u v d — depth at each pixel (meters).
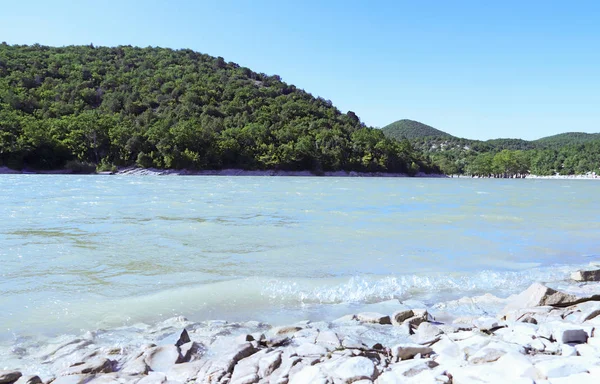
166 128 106.06
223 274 8.86
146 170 97.31
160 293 7.56
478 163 177.00
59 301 7.09
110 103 130.75
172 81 157.25
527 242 12.95
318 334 5.24
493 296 7.42
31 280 8.20
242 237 13.05
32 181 50.78
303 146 116.62
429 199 31.62
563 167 193.25
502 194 42.19
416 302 7.25
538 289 6.82
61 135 93.69
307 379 3.83
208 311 6.79
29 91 121.56
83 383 4.09
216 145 108.56
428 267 9.73
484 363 4.10
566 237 13.89
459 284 8.43
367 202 27.45
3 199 25.16
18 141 83.25
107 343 5.36
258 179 76.50
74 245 11.49
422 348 4.52
